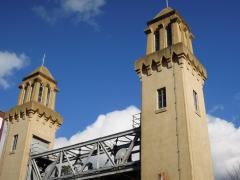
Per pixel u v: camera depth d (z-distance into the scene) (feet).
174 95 93.15
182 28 113.29
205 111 100.07
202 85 105.81
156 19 115.14
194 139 86.63
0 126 153.07
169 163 83.71
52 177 115.03
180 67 96.53
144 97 99.81
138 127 98.32
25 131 131.54
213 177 88.89
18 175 120.78
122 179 108.99
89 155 105.50
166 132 88.89
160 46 107.86
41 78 147.13
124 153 99.91
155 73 101.65
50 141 138.21
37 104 137.39
